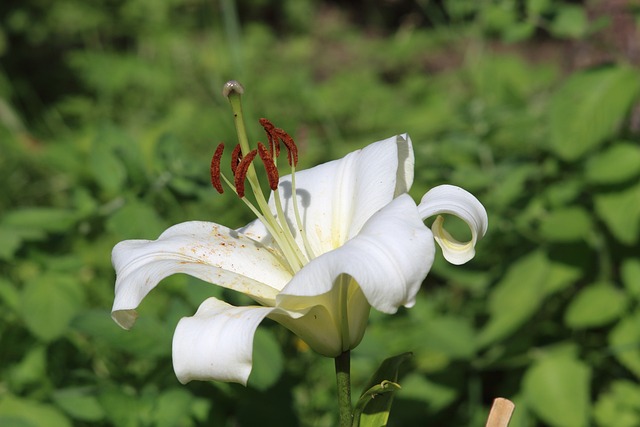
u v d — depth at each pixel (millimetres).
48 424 3822
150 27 9344
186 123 6707
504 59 7113
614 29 5492
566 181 4926
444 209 2416
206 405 3865
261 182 4594
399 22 11445
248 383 3492
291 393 3916
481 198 5086
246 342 2139
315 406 4391
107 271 5203
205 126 6512
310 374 4461
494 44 10344
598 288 4621
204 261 2629
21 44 9812
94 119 7770
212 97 7891
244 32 9703
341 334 2490
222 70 8297
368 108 7230
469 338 4633
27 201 6781
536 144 5430
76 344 4309
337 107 7129
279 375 3561
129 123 7641
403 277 2105
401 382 4762
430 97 7031
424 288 5895
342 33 11219
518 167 5016
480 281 4969
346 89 7430
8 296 4289
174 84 8273
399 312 4863
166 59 8758
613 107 4508
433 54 8844
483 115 5410
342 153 5859
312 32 11555
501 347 4648
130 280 2428
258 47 9070
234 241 2744
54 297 4051
